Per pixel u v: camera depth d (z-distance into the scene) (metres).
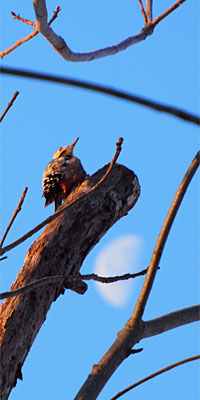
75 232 9.87
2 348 8.11
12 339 8.25
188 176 6.24
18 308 8.53
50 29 6.79
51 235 9.68
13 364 8.11
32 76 3.08
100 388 5.71
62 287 9.40
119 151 6.37
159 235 6.16
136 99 3.11
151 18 8.27
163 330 6.06
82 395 5.64
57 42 6.84
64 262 9.44
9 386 7.98
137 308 6.00
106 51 7.44
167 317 6.10
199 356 5.84
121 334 5.95
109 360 5.81
